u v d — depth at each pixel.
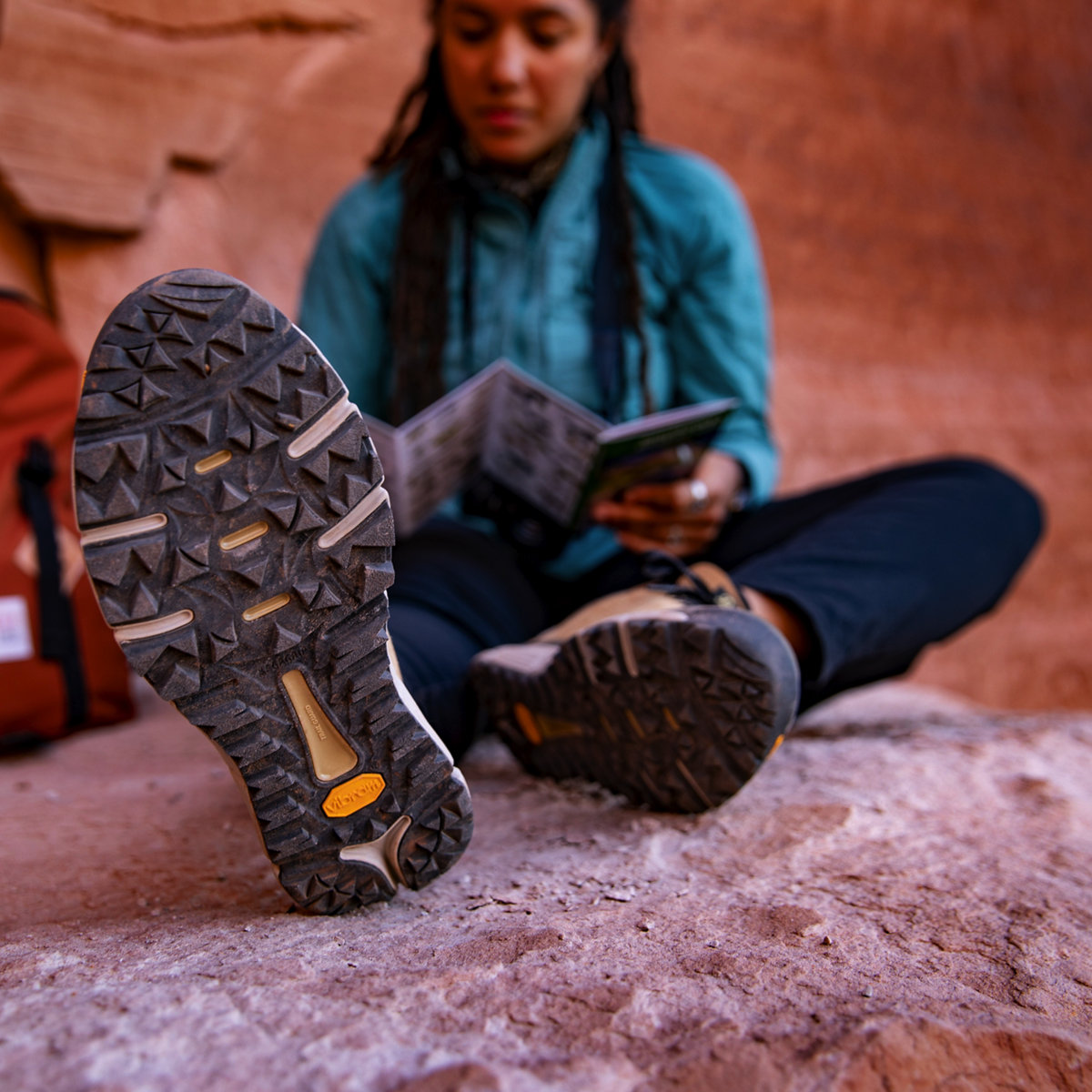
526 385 1.15
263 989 0.62
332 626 0.68
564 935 0.71
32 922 0.78
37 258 2.66
